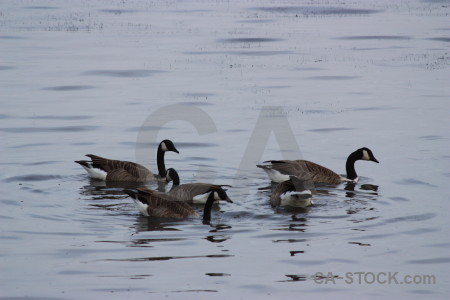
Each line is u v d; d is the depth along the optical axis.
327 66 37.06
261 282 11.56
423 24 52.62
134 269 12.09
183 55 39.97
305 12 60.78
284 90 31.00
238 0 69.69
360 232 14.13
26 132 23.92
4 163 20.06
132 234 14.05
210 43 44.16
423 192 17.22
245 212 15.72
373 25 52.69
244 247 13.26
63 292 11.09
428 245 13.30
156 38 45.88
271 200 16.41
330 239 13.70
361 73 35.03
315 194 17.36
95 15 57.38
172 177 18.45
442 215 15.22
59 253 12.85
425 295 11.12
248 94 30.09
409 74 34.47
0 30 48.94
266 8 63.28
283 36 47.31
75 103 28.47
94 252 12.94
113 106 27.89
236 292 11.16
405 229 14.28
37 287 11.27
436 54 39.91
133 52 40.72
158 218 15.27
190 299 10.88
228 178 19.05
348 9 62.66
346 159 20.92
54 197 16.91
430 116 25.94
